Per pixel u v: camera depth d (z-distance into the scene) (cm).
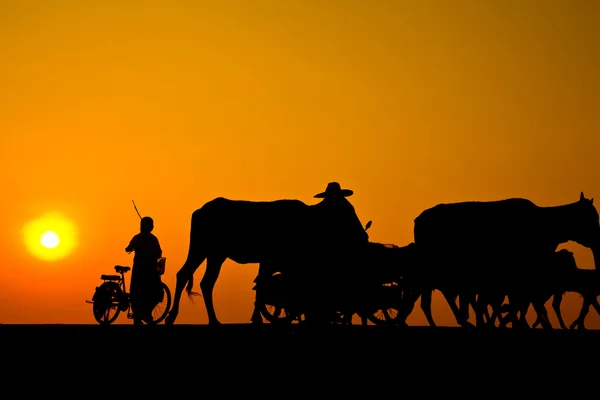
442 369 1470
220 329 1767
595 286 2277
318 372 1451
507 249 2194
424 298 2242
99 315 2214
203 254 2294
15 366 1438
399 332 1669
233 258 2283
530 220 2198
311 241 1953
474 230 2222
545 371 1477
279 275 1977
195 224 2306
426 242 2266
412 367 1467
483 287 2212
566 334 1666
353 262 1916
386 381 1445
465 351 1497
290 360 1462
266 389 1421
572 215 2178
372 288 1905
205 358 1461
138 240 2172
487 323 2238
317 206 2016
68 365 1444
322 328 1888
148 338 1480
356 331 1814
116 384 1419
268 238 2230
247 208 2262
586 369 1484
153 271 2166
